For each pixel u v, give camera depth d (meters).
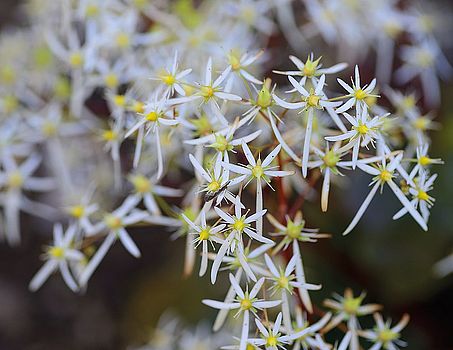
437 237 0.36
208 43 0.34
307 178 0.32
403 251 0.36
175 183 0.35
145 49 0.34
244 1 0.35
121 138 0.31
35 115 0.36
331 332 0.35
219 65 0.33
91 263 0.31
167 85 0.28
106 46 0.33
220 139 0.27
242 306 0.27
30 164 0.36
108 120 0.36
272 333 0.27
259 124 0.32
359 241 0.36
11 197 0.36
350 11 0.36
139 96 0.33
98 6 0.34
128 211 0.32
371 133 0.27
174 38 0.34
